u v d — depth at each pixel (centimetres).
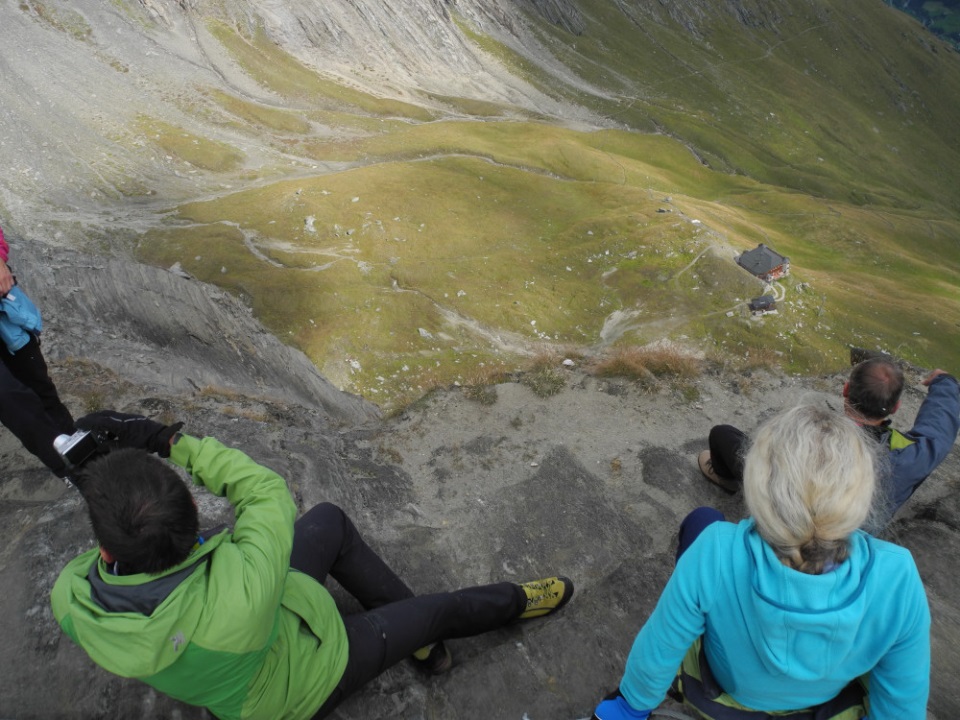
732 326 8244
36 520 535
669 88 18062
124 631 273
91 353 1396
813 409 236
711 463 718
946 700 455
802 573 224
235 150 11494
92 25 13038
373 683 434
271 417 905
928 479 769
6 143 10444
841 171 17375
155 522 265
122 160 10706
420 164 11375
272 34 14525
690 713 405
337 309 7800
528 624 509
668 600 258
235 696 305
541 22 18275
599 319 8300
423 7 16400
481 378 1027
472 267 8731
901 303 9469
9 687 412
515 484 744
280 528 315
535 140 13400
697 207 11825
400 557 598
